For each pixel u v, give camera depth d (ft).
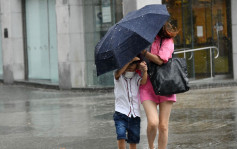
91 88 102.63
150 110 36.60
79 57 107.34
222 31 108.47
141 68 35.70
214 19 108.58
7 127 60.75
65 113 71.05
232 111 63.05
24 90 114.42
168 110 37.11
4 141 51.42
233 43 106.73
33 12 126.00
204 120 57.26
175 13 106.52
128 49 34.42
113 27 35.45
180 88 35.70
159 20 35.09
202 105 70.33
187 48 107.65
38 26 124.36
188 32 107.76
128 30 34.50
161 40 36.40
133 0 93.15
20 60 131.13
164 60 35.50
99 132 54.03
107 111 70.79
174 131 51.37
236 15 106.42
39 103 86.17
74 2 106.83
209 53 107.65
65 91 106.83
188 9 107.65
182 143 45.09
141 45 34.35
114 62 34.65
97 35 106.52
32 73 128.77
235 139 45.68
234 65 106.42
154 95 36.91
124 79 36.81
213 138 46.68
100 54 35.32
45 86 115.75
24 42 130.82
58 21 108.99
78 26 107.14
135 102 37.01
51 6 118.11
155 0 94.32
